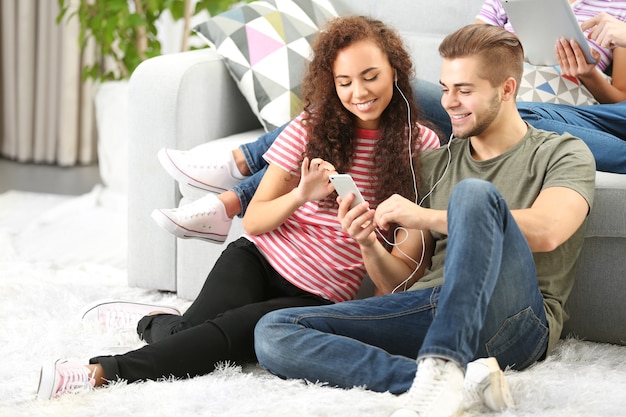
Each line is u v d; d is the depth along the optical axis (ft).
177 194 9.17
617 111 8.36
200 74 9.36
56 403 6.21
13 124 16.07
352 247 7.48
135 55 13.47
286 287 7.52
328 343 6.47
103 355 6.98
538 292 6.49
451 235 5.86
